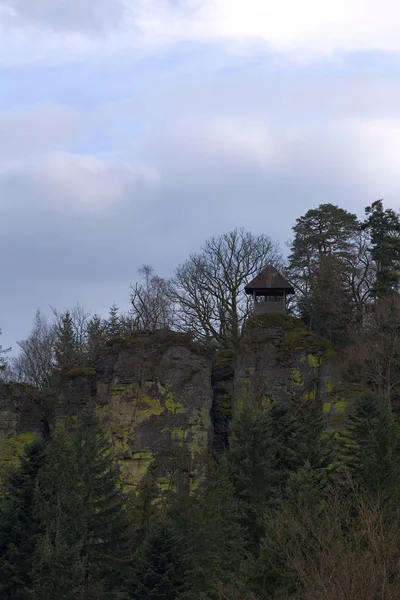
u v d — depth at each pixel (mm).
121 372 66062
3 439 66438
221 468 49594
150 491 56875
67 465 48875
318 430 54344
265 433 53938
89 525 49156
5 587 46750
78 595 44688
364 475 47531
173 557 44562
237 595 35344
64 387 67188
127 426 64250
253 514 49438
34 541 47312
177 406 64688
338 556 29359
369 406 55250
